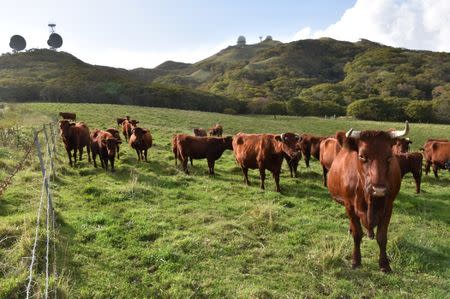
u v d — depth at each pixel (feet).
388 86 381.60
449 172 59.88
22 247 22.97
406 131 18.71
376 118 279.49
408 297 21.13
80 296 20.43
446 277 23.41
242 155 45.57
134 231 28.76
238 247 26.71
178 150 51.83
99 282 21.94
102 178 45.47
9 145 55.83
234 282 22.41
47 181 29.78
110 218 30.91
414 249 26.66
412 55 515.50
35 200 33.22
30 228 25.76
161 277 22.80
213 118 179.93
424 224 33.14
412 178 53.78
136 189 38.91
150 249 25.98
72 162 53.98
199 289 21.72
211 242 27.12
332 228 31.07
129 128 77.25
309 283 22.53
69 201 35.22
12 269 21.40
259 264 24.68
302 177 50.49
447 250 27.22
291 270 24.02
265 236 29.04
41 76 345.31
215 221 31.86
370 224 21.03
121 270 23.36
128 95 286.46
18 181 38.34
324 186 45.50
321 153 44.96
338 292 21.56
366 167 19.69
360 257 24.30
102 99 277.85
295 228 30.71
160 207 35.22
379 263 23.79
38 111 133.49
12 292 19.57
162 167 53.26
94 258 24.58
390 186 20.75
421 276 23.43
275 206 35.65
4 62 413.59
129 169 49.85
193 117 171.73
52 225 27.43
